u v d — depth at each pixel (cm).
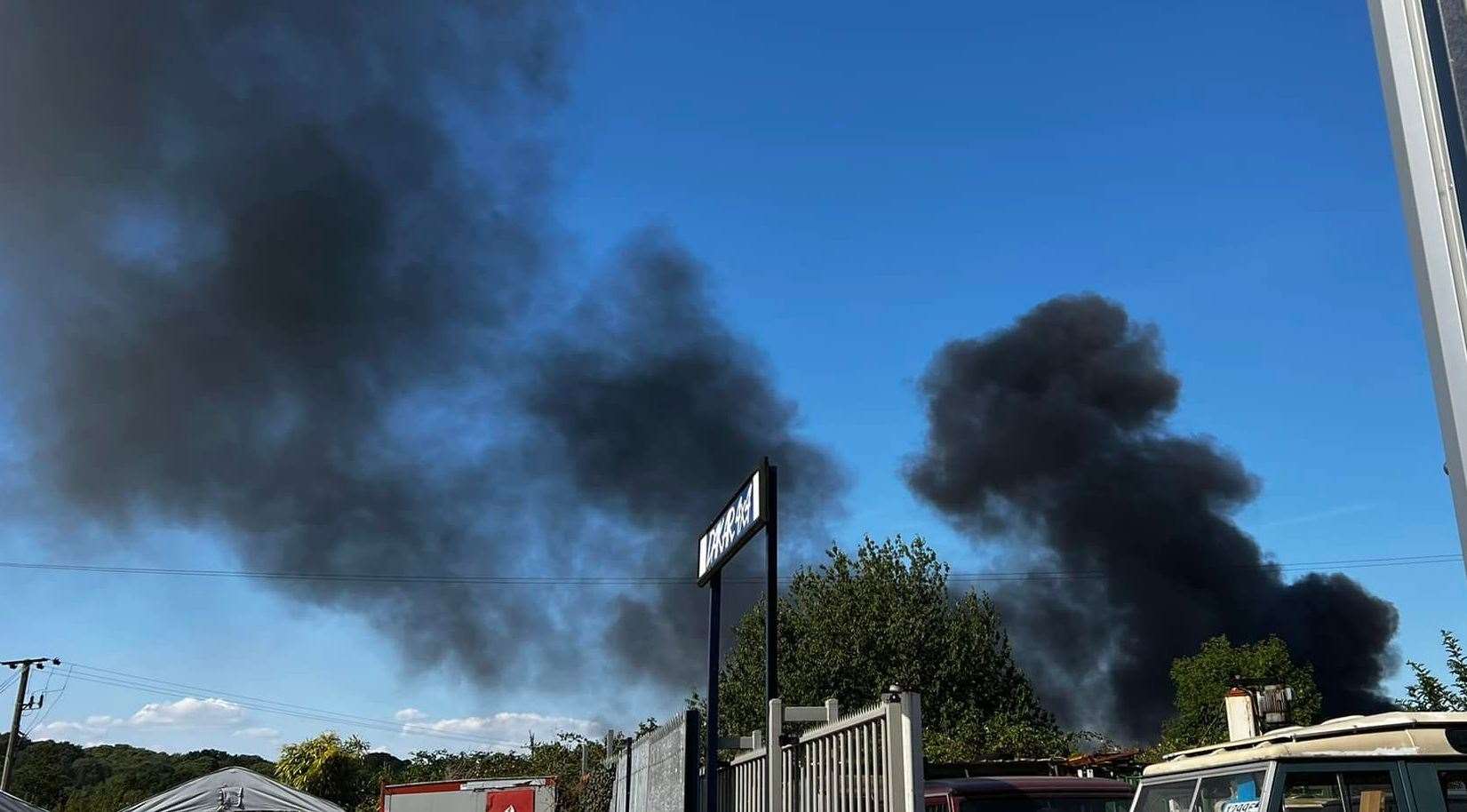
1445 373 222
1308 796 525
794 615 3075
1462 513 213
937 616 2964
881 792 711
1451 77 233
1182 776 614
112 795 6106
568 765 3828
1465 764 514
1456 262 224
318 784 5194
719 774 1354
